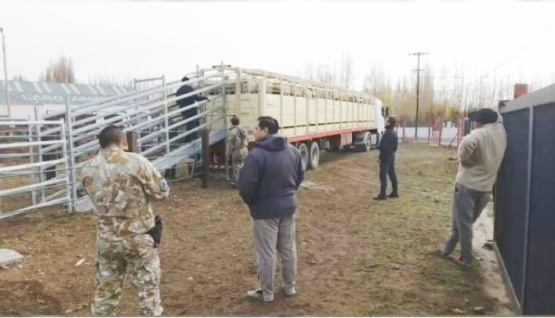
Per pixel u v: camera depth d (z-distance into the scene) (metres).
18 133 13.52
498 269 4.96
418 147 27.17
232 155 10.02
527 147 3.67
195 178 11.34
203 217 7.52
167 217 7.46
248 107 10.76
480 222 7.26
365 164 16.64
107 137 3.07
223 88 10.94
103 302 3.13
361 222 7.27
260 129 4.02
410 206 8.55
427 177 13.08
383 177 9.29
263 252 4.01
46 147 8.54
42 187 7.09
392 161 9.31
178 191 9.68
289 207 4.00
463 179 4.80
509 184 4.62
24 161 14.05
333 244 5.99
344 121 17.55
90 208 7.65
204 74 11.16
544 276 3.05
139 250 3.06
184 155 9.86
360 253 5.56
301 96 12.88
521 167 3.95
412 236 6.34
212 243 6.02
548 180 3.00
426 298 4.12
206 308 3.95
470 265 4.95
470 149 4.59
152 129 11.03
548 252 2.97
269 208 3.92
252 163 3.83
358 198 9.52
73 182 7.39
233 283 4.56
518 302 3.77
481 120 4.70
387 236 6.37
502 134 4.66
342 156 19.97
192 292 4.32
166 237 6.29
